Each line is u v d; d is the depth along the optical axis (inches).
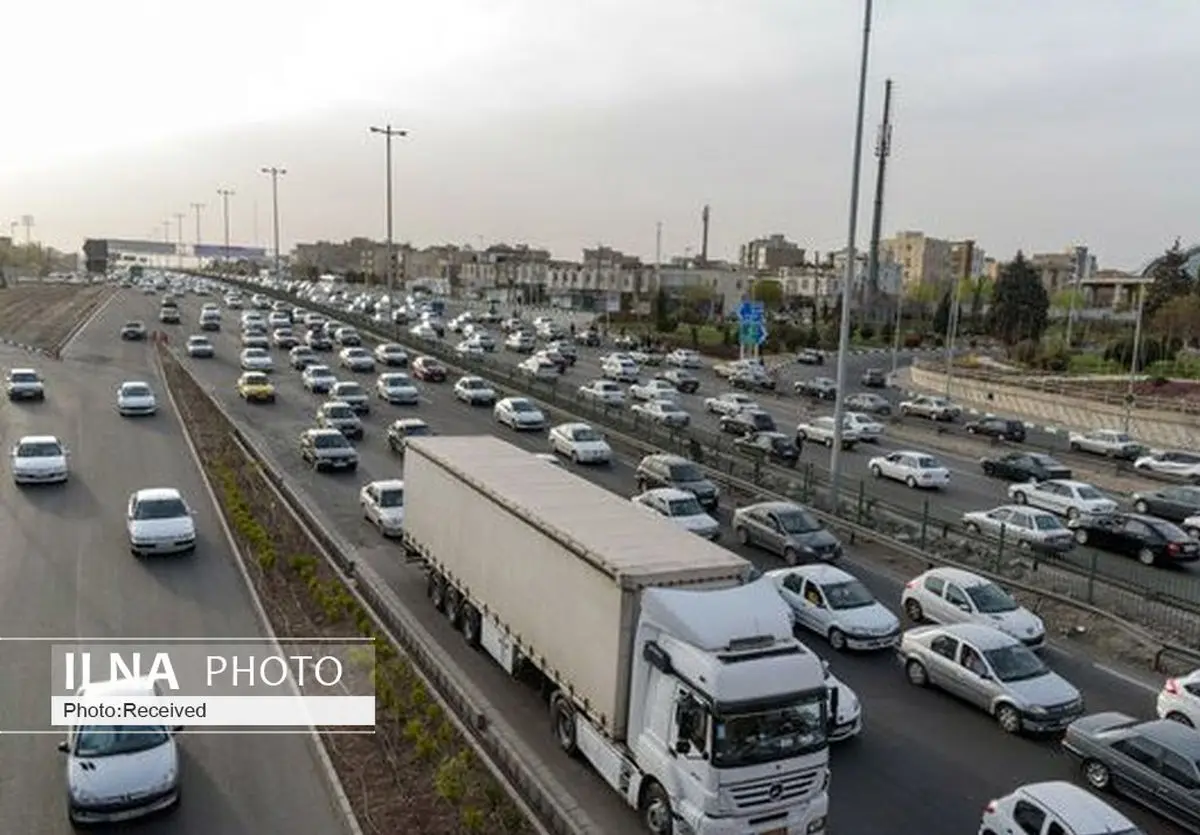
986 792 584.4
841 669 776.9
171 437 1526.8
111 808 493.0
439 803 525.3
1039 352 3395.7
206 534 1020.5
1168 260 3991.1
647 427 1713.8
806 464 1523.1
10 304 3907.5
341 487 1295.5
